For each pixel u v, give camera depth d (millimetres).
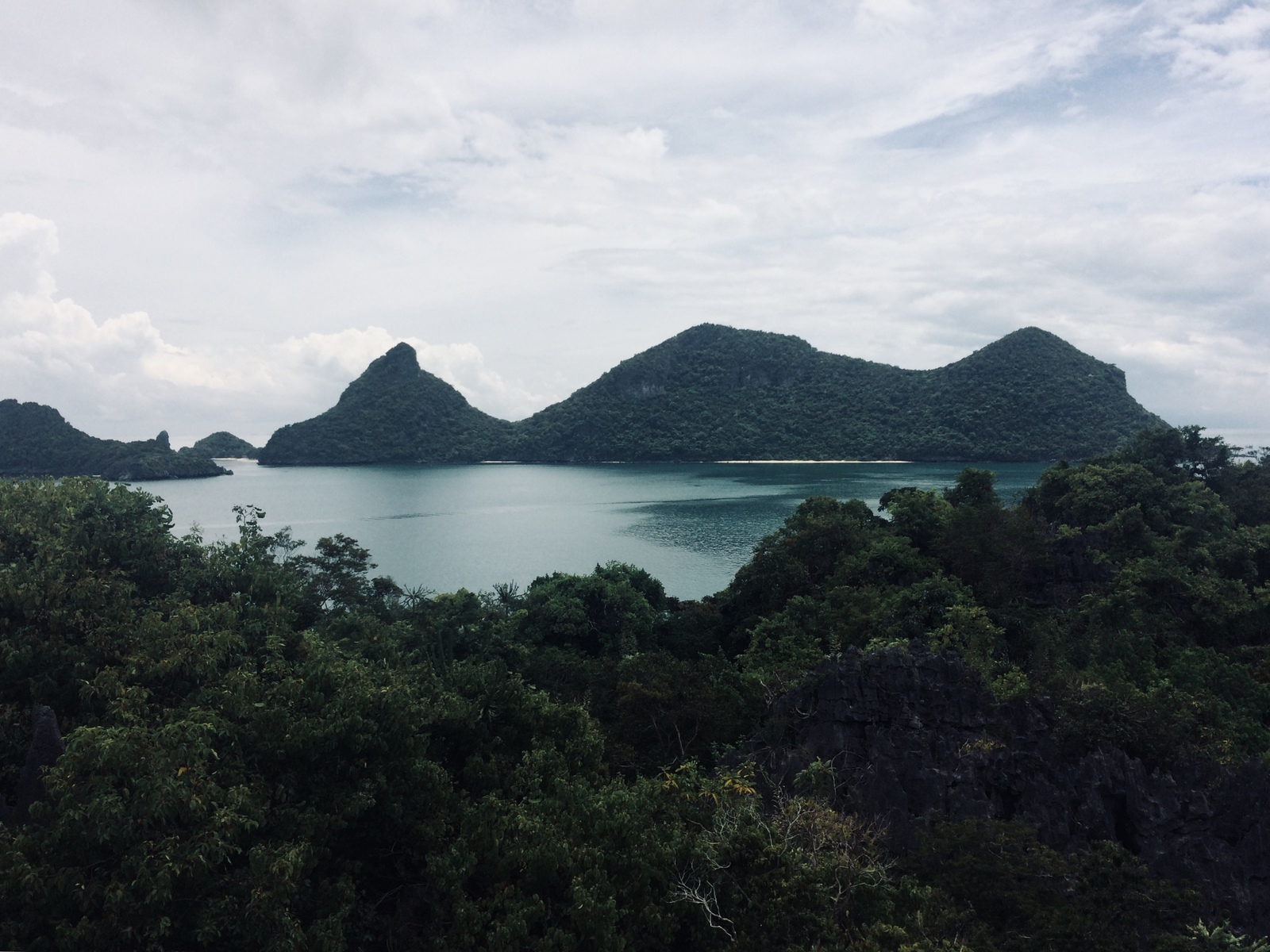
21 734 28062
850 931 22688
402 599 80250
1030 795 31359
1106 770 31188
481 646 59750
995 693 38438
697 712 42031
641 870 23891
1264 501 86562
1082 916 23484
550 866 23219
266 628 40000
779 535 92250
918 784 32406
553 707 34375
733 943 22469
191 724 24328
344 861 24750
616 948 21156
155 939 19328
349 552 66062
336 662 32188
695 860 25234
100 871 21078
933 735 34281
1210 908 25906
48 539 37531
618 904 23141
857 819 30125
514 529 183125
